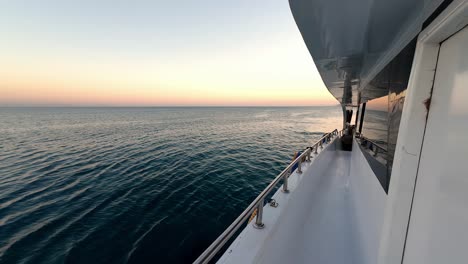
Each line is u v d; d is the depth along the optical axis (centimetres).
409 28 99
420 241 94
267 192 189
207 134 2652
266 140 2189
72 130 3145
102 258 511
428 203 90
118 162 1331
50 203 781
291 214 246
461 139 73
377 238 171
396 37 116
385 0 84
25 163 1333
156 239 571
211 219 667
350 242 241
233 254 160
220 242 121
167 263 491
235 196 825
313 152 455
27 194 860
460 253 69
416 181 99
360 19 108
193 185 934
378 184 190
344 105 773
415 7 80
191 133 2742
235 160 1370
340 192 371
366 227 209
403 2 81
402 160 103
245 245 169
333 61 201
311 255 222
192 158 1423
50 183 978
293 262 212
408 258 102
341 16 109
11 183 984
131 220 663
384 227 118
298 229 261
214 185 934
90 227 630
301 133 2750
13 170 1188
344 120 838
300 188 292
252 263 152
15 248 552
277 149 1727
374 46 143
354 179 349
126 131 2969
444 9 71
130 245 550
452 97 79
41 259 515
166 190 884
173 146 1848
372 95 267
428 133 93
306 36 144
